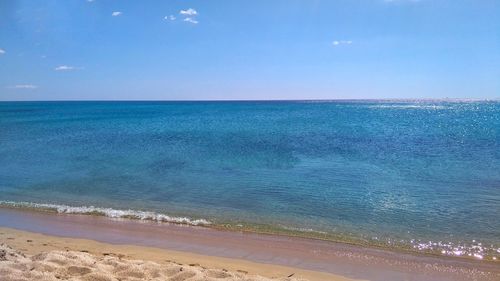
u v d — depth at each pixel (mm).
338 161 20750
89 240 9281
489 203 12359
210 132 38875
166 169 18812
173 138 33125
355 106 150375
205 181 15992
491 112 96062
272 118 65938
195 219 11102
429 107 139125
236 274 6605
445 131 40000
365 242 9273
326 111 100000
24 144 29109
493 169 18109
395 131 39969
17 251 7578
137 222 10891
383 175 16891
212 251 8648
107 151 25141
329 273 7484
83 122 56125
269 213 11602
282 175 17047
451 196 13250
